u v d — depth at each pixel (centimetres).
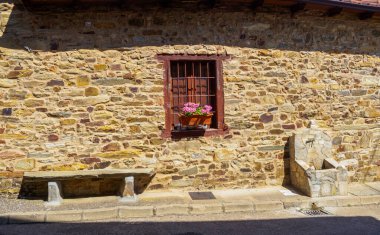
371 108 791
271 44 724
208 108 680
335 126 763
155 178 676
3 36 630
